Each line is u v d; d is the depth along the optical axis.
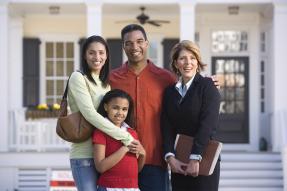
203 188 6.96
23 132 16.12
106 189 6.65
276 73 16.14
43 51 18.97
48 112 17.67
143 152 6.73
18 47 18.61
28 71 18.75
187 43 7.11
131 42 7.21
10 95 18.58
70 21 18.97
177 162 6.94
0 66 15.97
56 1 16.23
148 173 7.25
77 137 6.63
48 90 19.02
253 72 18.69
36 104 18.73
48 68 19.03
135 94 7.30
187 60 7.05
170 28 18.95
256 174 15.75
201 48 18.77
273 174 15.73
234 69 18.88
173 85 7.18
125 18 18.75
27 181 15.94
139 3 16.28
